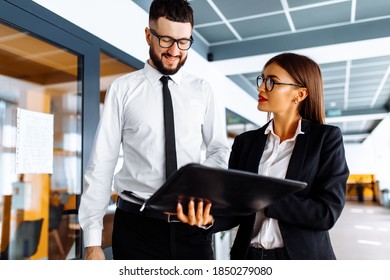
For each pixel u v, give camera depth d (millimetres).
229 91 5789
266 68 1214
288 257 1091
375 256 5055
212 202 983
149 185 1354
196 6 3609
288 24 4086
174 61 1335
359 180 16000
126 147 1435
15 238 2494
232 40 4582
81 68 2346
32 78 2508
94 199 1357
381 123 11492
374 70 6227
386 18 3896
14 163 2027
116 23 2711
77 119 2350
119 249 1344
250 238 1125
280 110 1182
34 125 2123
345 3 3572
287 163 1167
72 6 2254
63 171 2375
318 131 1149
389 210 11203
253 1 3510
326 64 5840
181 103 1441
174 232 1278
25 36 2016
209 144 1582
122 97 1424
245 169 1216
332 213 1041
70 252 2373
